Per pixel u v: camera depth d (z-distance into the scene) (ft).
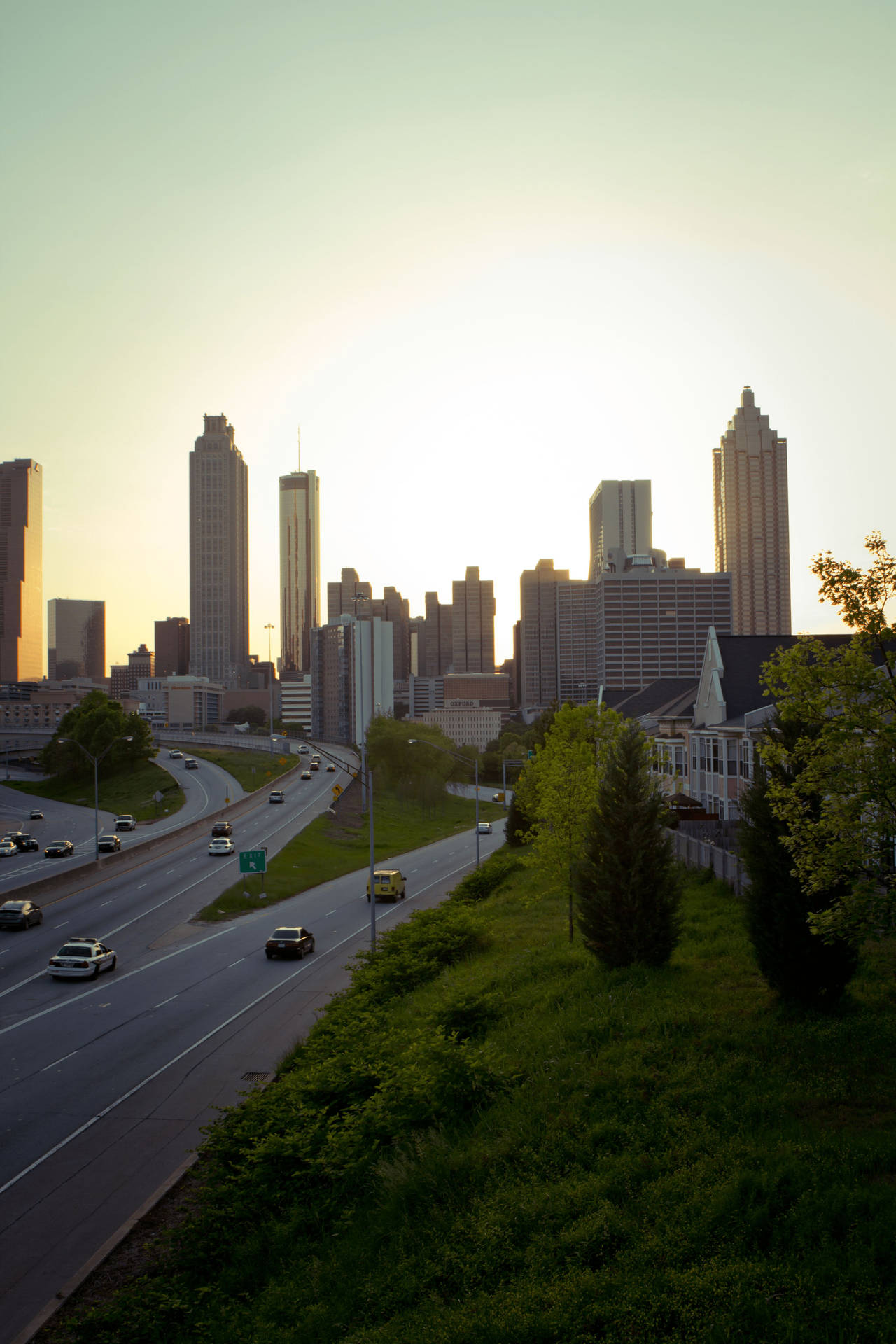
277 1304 40.24
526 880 163.32
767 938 60.75
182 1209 53.21
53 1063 85.61
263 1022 99.19
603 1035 61.46
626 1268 34.55
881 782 46.91
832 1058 50.96
